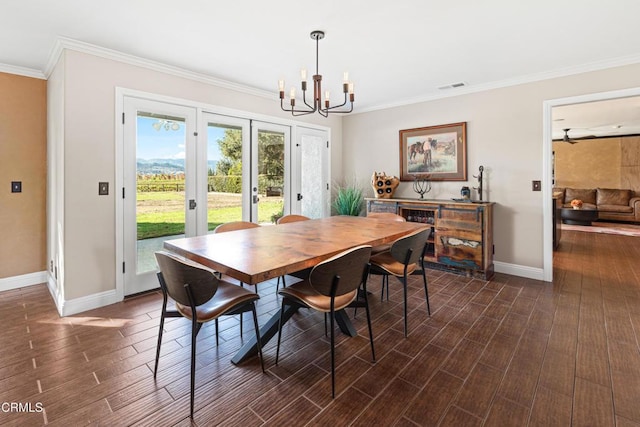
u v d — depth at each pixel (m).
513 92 3.67
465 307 2.84
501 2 2.08
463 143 4.07
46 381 1.78
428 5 2.11
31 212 3.37
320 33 2.51
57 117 2.86
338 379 1.82
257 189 4.17
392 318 2.61
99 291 2.86
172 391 1.71
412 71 3.37
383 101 4.62
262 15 2.23
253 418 1.52
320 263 1.59
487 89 3.85
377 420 1.50
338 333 2.36
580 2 2.08
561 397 1.65
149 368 1.91
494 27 2.43
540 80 3.49
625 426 1.45
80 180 2.72
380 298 3.07
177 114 3.35
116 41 2.64
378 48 2.80
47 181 3.41
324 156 5.08
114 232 2.94
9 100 3.21
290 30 2.46
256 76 3.53
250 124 4.07
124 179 2.99
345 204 4.86
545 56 2.98
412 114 4.55
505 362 1.98
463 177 4.09
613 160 8.35
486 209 3.54
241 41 2.65
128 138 3.01
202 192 3.58
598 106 5.18
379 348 2.15
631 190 8.05
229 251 1.86
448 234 3.81
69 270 2.68
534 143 3.56
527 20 2.31
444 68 3.30
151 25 2.38
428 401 1.63
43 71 3.30
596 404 1.60
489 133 3.87
